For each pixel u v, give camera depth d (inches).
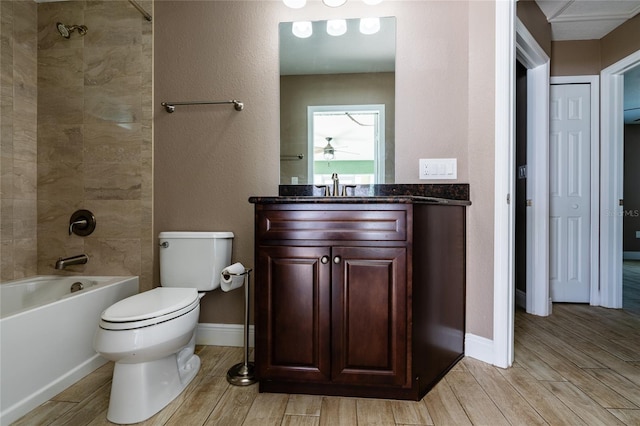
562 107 105.8
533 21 88.6
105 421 48.4
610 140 102.3
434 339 57.6
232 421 47.8
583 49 104.8
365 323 51.7
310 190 75.1
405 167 72.9
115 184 79.5
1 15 74.7
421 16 72.5
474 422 47.1
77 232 80.7
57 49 81.0
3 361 48.1
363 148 74.4
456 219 65.9
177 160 77.5
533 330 83.1
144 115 78.4
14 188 77.6
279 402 52.6
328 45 75.1
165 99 77.8
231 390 56.4
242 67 76.2
